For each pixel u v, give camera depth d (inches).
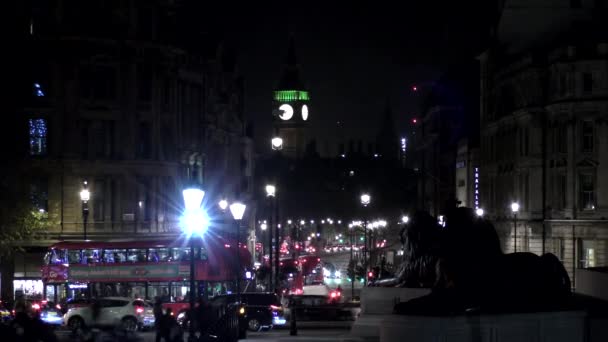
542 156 3759.8
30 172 3786.9
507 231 4092.0
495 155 4394.7
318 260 5315.0
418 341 1130.0
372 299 1804.9
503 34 4227.4
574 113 3587.6
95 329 1829.5
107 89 3905.0
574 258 3373.5
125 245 2965.1
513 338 1170.6
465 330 1136.8
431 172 5866.1
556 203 3681.1
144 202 3951.8
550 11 4136.3
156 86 4015.8
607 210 3526.1
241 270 3107.8
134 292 2947.8
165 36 4089.6
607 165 3535.9
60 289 3006.9
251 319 2549.2
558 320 1207.6
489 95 4515.3
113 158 3892.7
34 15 3816.4
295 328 2349.9
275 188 3282.5
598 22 4037.9
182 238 2962.6
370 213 7588.6
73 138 3838.6
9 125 3737.7
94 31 3858.3
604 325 1230.9
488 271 1218.0
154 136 4005.9
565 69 3609.7
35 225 3437.5
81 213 3836.1
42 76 3831.2
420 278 1797.5
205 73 4613.7
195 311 1815.9
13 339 1362.0
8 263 3698.3
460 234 1249.4
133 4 3946.9
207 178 4722.0
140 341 1897.1
